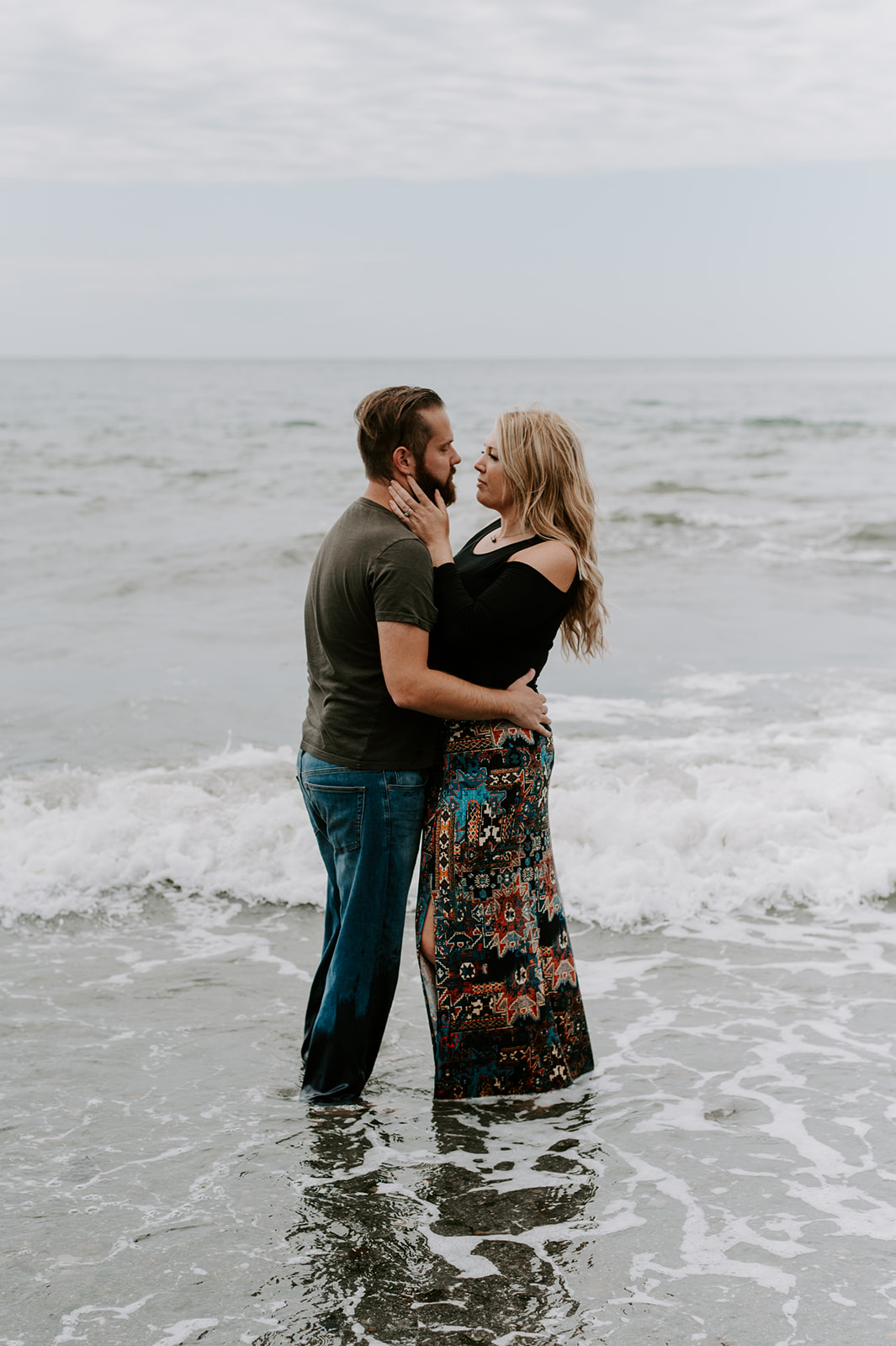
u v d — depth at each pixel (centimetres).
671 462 2456
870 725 657
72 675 786
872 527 1467
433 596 284
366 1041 304
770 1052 332
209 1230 245
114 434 3166
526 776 299
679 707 704
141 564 1209
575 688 758
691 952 411
